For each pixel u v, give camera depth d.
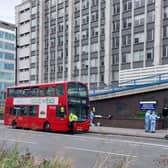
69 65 76.94
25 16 97.62
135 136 26.36
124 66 65.19
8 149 6.54
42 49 86.25
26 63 95.75
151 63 60.06
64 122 28.33
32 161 5.68
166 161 7.17
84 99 29.38
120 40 66.56
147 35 61.44
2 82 114.19
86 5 74.56
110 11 69.00
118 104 37.22
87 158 14.02
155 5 60.28
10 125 34.62
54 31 82.94
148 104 34.44
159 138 24.84
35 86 31.97
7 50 116.19
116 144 19.64
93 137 24.81
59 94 29.14
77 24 76.62
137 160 13.52
